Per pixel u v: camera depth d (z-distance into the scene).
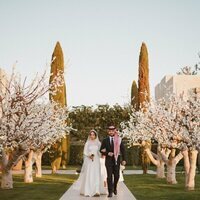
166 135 17.39
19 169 30.27
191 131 15.48
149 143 21.97
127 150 37.94
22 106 11.44
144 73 26.30
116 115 39.22
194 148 15.60
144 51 26.55
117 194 13.05
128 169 33.47
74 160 38.38
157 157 22.33
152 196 12.93
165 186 16.70
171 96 18.33
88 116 39.34
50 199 11.98
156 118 17.83
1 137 11.48
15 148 14.23
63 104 26.95
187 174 16.20
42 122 12.76
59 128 19.09
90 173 12.72
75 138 40.62
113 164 12.51
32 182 18.33
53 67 26.67
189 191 14.62
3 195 12.99
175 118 16.73
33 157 20.23
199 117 15.74
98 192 12.57
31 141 13.48
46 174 25.20
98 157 12.95
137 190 14.94
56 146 26.72
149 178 21.83
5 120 11.28
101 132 39.75
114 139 12.53
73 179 20.52
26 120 11.86
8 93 11.45
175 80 32.16
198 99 16.39
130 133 20.86
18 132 11.56
